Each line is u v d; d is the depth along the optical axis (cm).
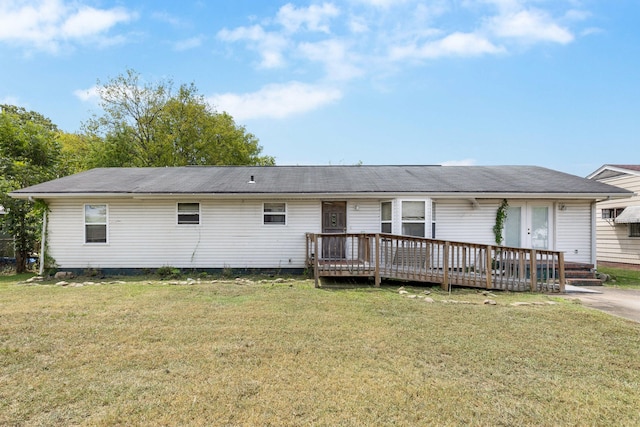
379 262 869
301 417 281
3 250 1340
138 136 2622
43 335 469
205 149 2842
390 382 342
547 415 289
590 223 1114
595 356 416
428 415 287
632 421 282
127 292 775
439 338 471
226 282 934
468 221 1114
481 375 361
